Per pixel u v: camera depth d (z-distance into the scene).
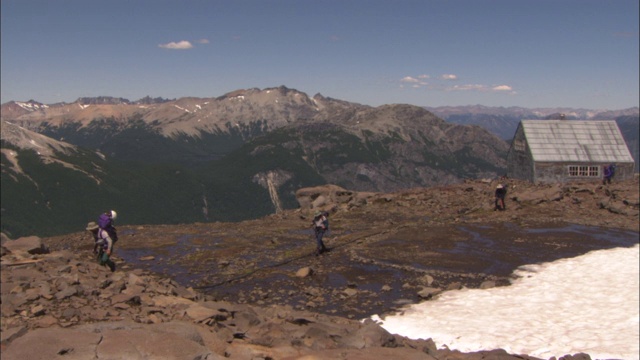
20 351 7.11
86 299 11.00
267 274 20.84
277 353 8.71
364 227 31.48
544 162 51.44
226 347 8.72
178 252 24.81
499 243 26.22
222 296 18.03
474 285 19.64
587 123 55.50
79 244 26.16
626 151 52.72
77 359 7.00
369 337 9.95
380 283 19.70
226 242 27.20
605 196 38.06
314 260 23.12
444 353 10.88
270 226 32.59
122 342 7.48
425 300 17.84
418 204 38.59
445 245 25.78
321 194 42.47
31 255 15.60
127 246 26.12
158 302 11.44
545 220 32.16
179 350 7.44
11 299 10.38
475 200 38.81
